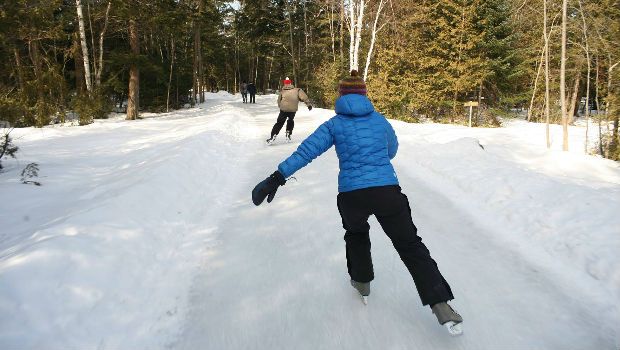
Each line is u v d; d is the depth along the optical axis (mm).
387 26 22344
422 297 2246
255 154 8156
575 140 15914
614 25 13938
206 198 5156
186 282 3107
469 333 2406
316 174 6367
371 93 20906
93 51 19500
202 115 19484
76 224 3375
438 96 21203
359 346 2330
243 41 47875
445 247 3594
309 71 33000
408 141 9000
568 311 2600
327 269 3264
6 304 2270
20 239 3449
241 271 3271
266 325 2557
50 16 15406
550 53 19672
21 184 5688
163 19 17828
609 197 3949
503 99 21656
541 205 4102
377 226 4152
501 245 3600
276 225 4270
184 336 2467
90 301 2543
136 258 3191
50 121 15320
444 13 20500
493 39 19922
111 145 9539
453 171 5961
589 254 3104
